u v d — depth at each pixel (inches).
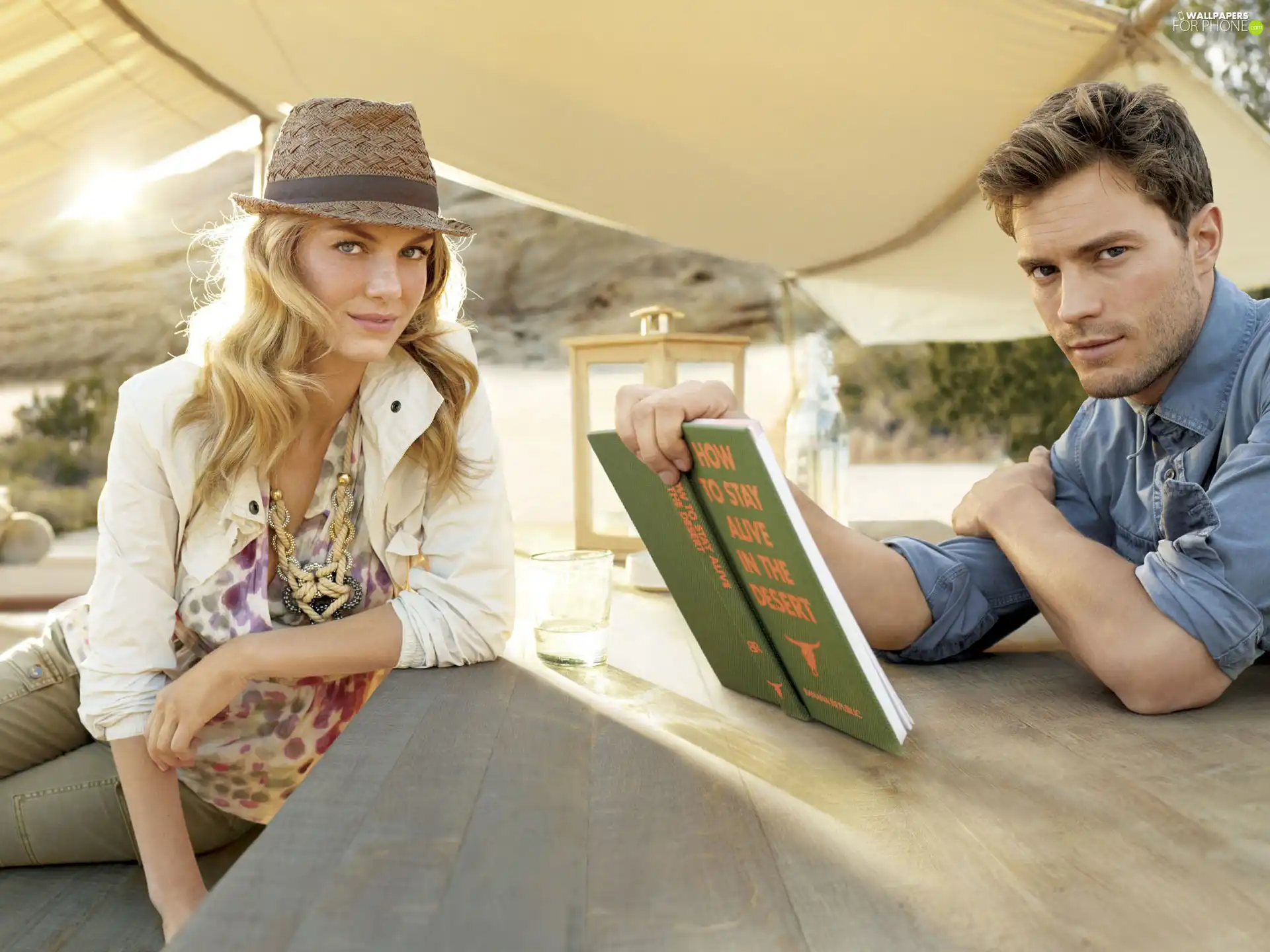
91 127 149.9
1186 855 25.5
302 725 50.6
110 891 47.9
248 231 44.7
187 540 46.9
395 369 47.9
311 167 43.1
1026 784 30.7
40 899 46.8
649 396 38.0
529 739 35.1
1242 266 167.2
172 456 45.6
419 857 25.6
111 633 45.3
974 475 342.0
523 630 54.0
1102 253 40.3
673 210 178.5
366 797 29.6
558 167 165.5
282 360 44.5
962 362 380.5
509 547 47.7
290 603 49.6
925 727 36.8
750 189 167.8
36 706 54.0
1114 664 38.1
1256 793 29.5
